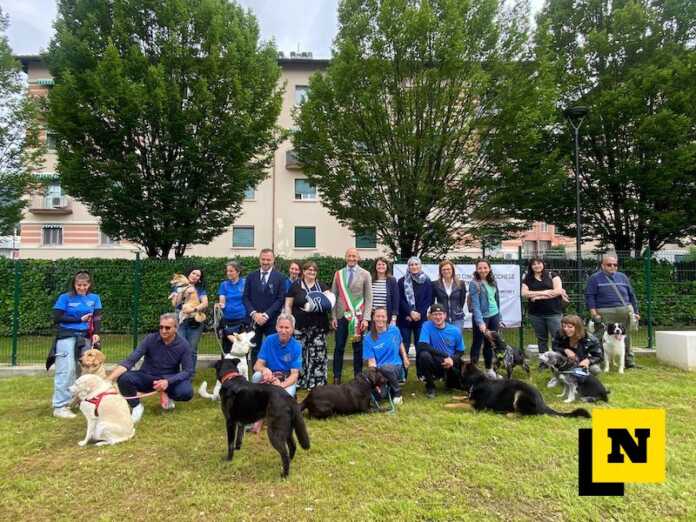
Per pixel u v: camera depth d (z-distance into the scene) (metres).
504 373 6.96
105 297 10.45
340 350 6.31
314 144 11.28
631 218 13.81
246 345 5.31
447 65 9.91
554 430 4.36
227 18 12.41
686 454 3.74
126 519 2.84
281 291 6.22
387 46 10.26
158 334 5.27
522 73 10.62
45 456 3.89
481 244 12.73
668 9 12.88
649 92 11.95
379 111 10.25
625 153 12.81
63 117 10.66
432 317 5.82
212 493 3.17
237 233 23.70
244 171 12.23
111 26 11.70
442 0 10.29
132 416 4.74
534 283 7.28
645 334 10.14
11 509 2.98
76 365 5.26
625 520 2.77
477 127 10.45
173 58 11.41
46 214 22.89
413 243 11.83
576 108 9.77
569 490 3.15
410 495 3.12
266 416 3.55
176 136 11.38
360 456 3.80
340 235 23.94
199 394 5.99
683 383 6.28
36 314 10.73
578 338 5.95
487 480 3.30
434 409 5.21
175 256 14.30
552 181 11.01
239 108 11.59
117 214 12.12
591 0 13.52
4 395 6.02
